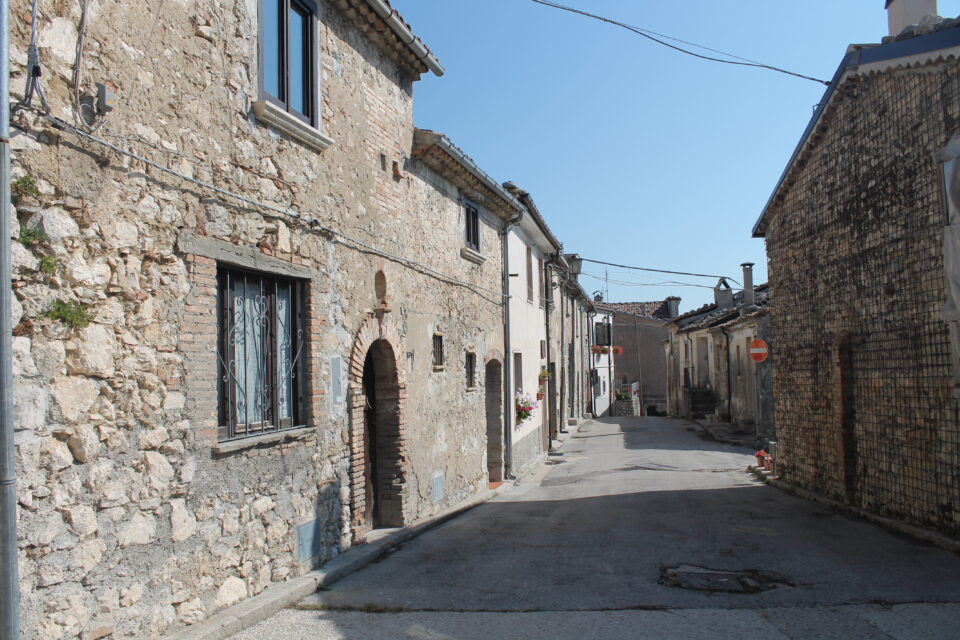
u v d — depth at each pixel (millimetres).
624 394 47594
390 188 9609
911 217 8422
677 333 37062
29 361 4191
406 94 10266
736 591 6414
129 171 4984
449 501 11797
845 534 8648
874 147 9312
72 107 4543
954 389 7625
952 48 7426
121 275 4879
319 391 7453
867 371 9695
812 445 11672
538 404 20297
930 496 8188
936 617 5512
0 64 3887
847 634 5203
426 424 10844
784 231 12836
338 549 7785
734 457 18406
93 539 4566
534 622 5668
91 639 4496
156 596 5059
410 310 10250
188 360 5461
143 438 5016
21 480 4098
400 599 6414
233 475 5980
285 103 7086
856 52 8969
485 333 14289
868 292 9594
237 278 6371
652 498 12078
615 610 5930
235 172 6195
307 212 7367
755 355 17234
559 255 23391
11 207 4051
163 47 5383
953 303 7605
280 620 5828
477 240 13836
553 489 14289
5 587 3787
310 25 7672
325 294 7684
